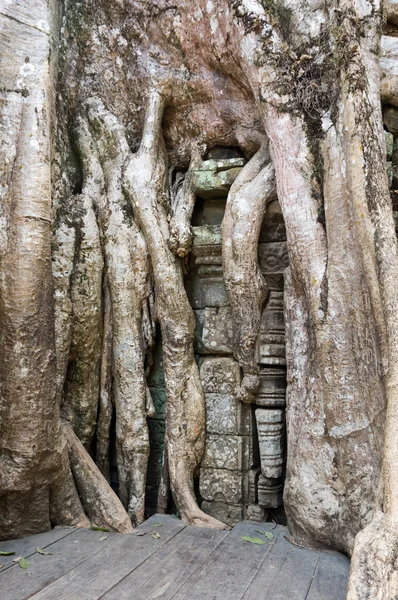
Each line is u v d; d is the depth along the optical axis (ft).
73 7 13.07
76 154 13.15
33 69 10.89
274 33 10.69
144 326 12.25
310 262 10.06
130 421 11.77
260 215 11.23
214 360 11.98
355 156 9.37
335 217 9.76
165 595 7.92
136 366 11.93
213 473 11.68
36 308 10.23
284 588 8.18
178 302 11.82
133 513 11.37
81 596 7.85
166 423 11.75
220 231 11.94
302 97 10.35
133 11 12.78
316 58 10.41
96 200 12.82
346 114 9.65
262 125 11.94
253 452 11.64
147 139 12.48
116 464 12.64
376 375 8.87
